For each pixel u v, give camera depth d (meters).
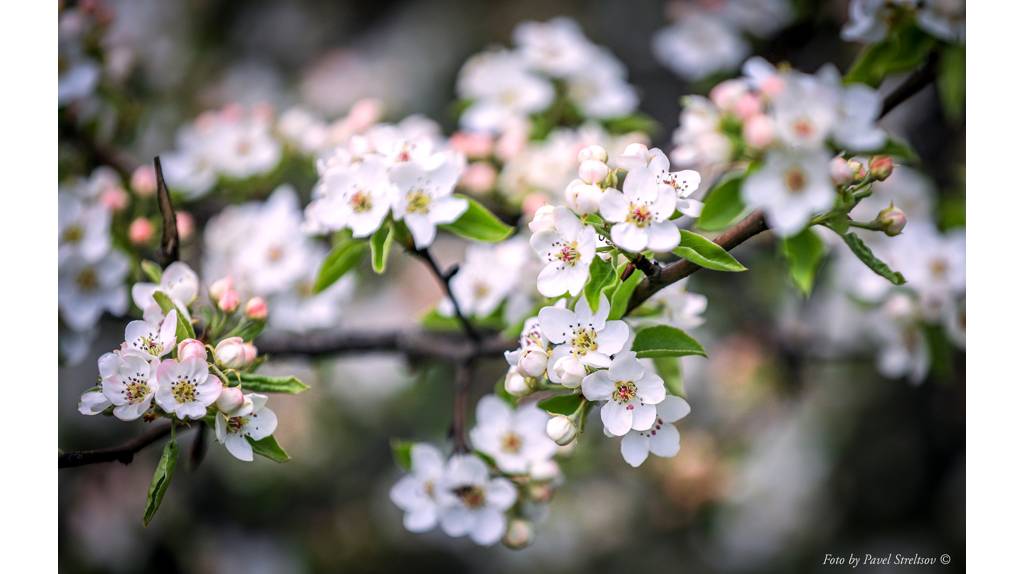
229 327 1.01
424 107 1.90
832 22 1.25
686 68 1.26
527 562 1.59
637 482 1.51
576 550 1.56
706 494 1.48
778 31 1.26
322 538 1.59
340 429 1.59
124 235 1.11
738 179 0.98
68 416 1.37
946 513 1.49
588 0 1.92
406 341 1.12
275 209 1.14
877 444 1.54
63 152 1.16
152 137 1.41
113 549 1.41
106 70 1.18
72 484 1.40
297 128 1.18
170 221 1.01
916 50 1.07
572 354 0.93
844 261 1.17
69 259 1.09
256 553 1.54
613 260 0.94
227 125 1.18
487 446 1.02
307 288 1.13
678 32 1.27
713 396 1.53
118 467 1.43
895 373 1.16
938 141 1.24
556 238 0.94
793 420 1.58
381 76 1.92
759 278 1.35
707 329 1.41
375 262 0.98
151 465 1.44
